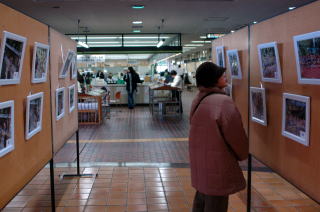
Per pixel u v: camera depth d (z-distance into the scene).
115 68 22.78
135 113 11.82
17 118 2.29
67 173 4.70
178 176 4.55
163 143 6.77
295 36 2.17
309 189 2.13
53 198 3.21
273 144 2.68
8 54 2.05
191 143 2.53
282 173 2.53
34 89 2.67
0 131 1.98
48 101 3.09
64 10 9.96
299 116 2.21
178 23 12.81
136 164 5.16
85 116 9.39
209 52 25.00
